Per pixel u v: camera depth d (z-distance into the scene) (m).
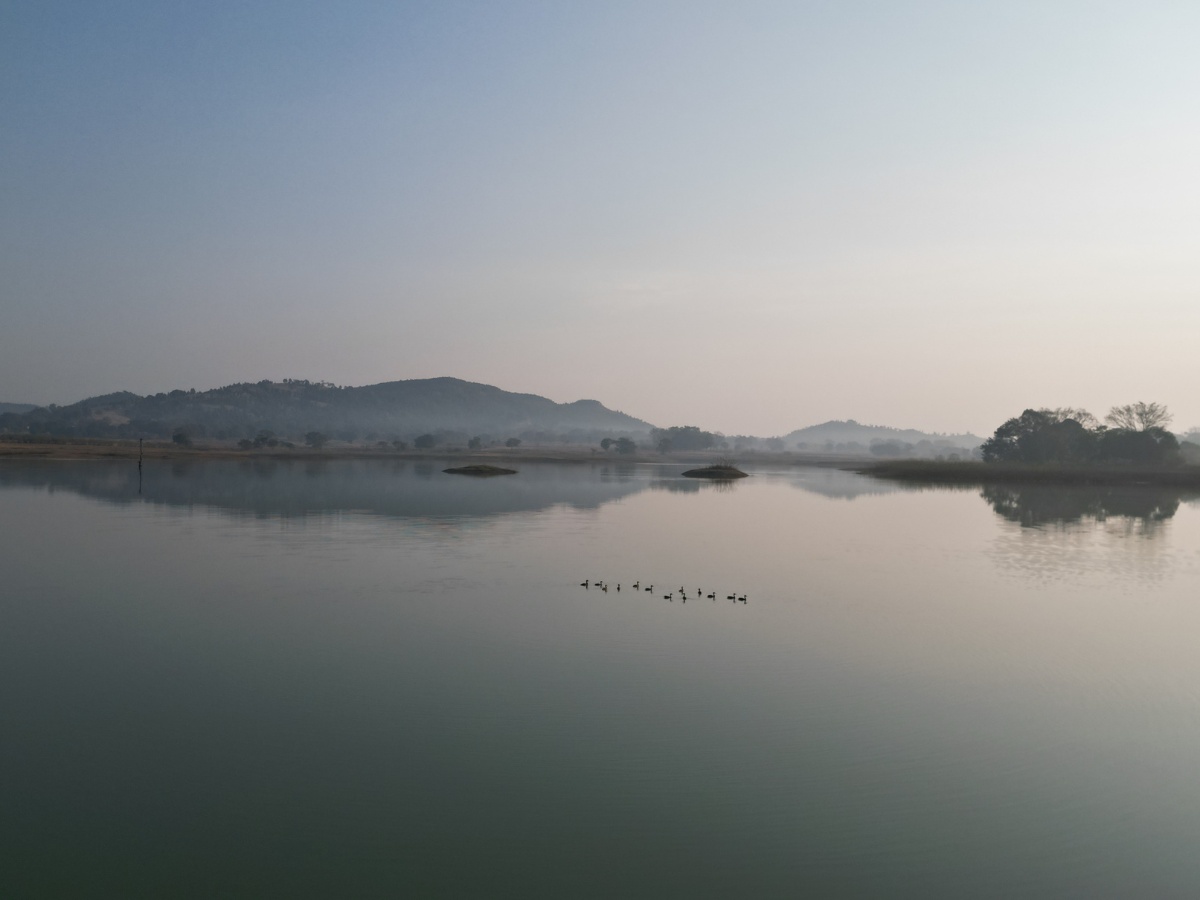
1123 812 17.58
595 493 107.25
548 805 17.47
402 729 21.52
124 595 37.38
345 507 78.50
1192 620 34.22
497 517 71.94
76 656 27.92
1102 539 61.28
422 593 38.16
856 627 32.62
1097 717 22.97
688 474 167.38
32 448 190.25
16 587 39.06
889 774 19.16
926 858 15.71
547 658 27.98
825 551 53.94
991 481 145.88
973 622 33.59
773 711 23.08
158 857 15.48
